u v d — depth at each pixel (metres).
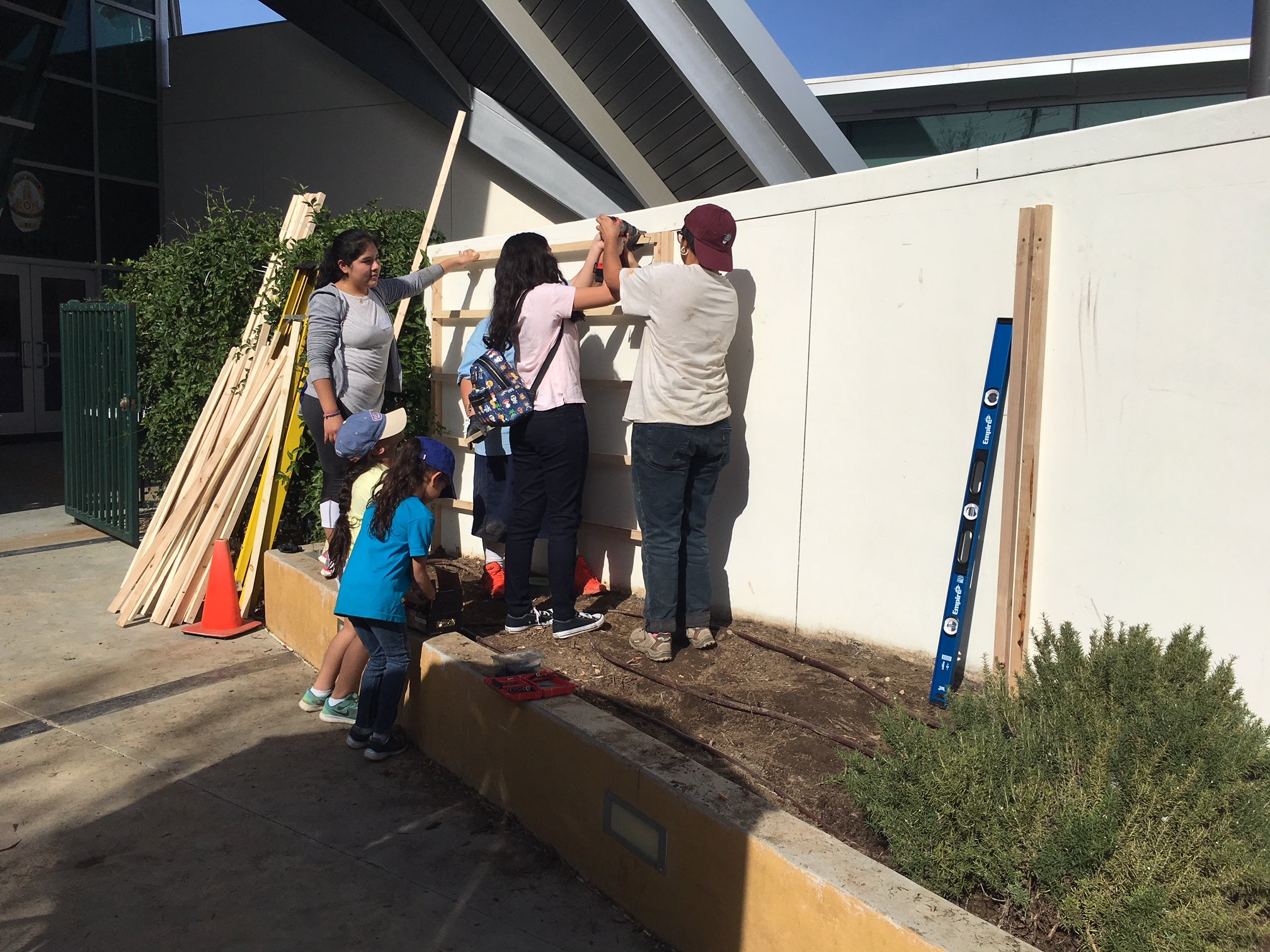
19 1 8.75
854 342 3.82
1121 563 3.07
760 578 4.31
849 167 7.89
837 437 3.92
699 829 2.58
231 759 3.87
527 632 4.36
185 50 12.78
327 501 4.85
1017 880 2.25
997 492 3.39
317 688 4.27
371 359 4.80
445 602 4.11
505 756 3.44
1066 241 3.15
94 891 2.94
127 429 7.32
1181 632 2.75
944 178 3.47
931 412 3.58
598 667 3.92
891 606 3.79
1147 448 2.99
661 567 3.89
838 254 3.85
